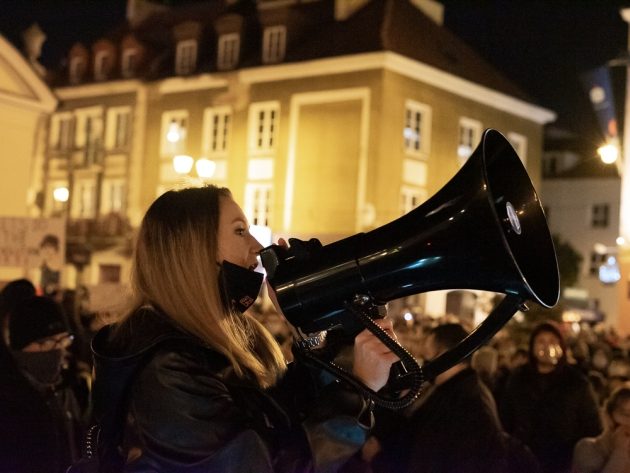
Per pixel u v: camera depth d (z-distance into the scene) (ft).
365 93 84.89
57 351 12.76
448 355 5.56
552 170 134.00
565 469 16.88
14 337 12.66
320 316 5.79
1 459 10.61
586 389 17.38
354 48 86.12
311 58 88.48
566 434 17.03
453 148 92.43
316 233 87.10
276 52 92.43
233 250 6.59
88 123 108.78
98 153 106.11
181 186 6.79
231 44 97.09
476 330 5.60
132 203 102.89
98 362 6.00
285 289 5.82
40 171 111.75
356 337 5.68
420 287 5.64
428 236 5.50
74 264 106.83
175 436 5.65
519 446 15.64
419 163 88.12
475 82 95.20
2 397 10.69
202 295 6.26
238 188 93.25
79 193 108.06
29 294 14.60
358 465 11.24
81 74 110.42
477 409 13.34
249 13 99.40
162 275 6.29
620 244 85.25
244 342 6.63
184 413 5.68
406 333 32.91
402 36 87.76
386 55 83.66
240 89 94.12
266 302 65.41
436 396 13.47
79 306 25.72
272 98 91.56
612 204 127.85
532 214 6.15
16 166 51.11
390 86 84.89
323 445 5.78
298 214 88.48
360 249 5.68
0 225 32.55
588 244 129.18
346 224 85.25
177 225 6.39
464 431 13.15
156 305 6.27
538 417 17.35
